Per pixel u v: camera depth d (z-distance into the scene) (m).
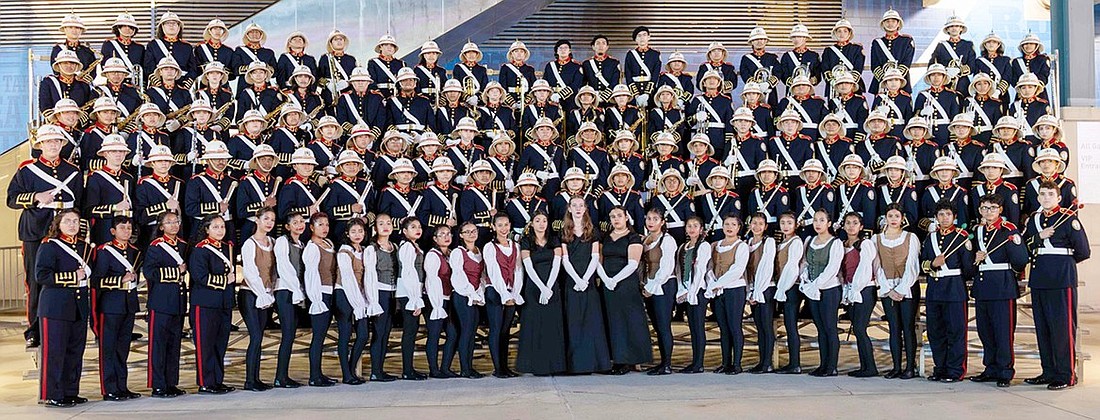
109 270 7.80
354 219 8.62
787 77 11.54
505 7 14.12
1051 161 8.56
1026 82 10.38
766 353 8.95
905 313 8.60
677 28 16.31
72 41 10.24
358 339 8.55
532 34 16.17
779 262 8.93
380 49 11.04
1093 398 7.53
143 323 9.99
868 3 16.31
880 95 10.77
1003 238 8.24
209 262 8.04
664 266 8.91
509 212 9.63
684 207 9.77
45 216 8.53
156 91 9.85
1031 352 8.87
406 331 8.68
